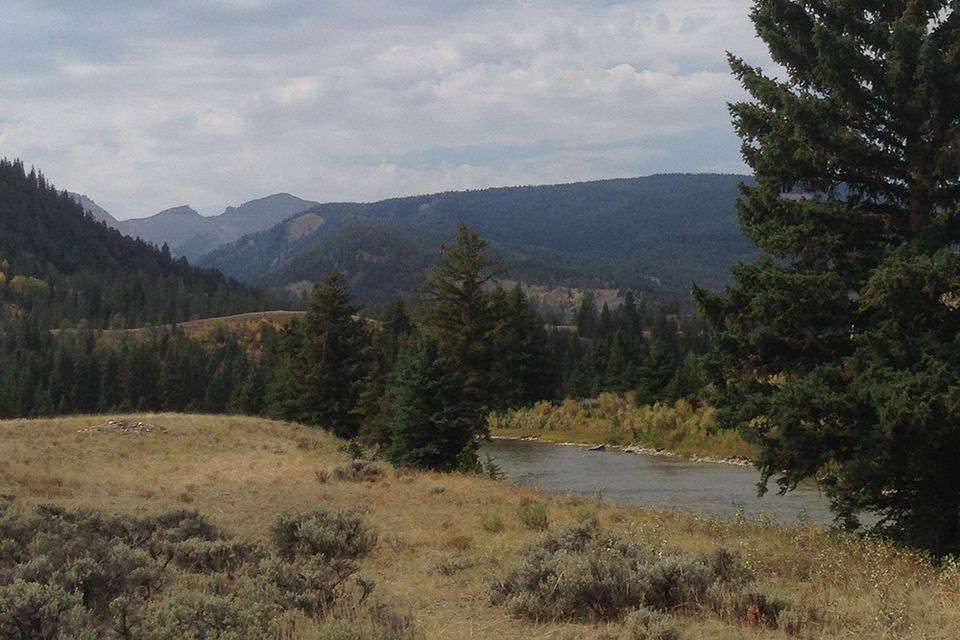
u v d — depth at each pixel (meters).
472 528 14.39
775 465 15.21
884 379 12.77
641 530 13.02
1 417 104.69
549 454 55.41
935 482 13.86
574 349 130.50
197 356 138.50
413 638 7.03
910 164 14.41
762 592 7.93
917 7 14.34
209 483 22.16
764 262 15.54
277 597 7.88
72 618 6.47
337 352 49.28
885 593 7.98
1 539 10.59
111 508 16.92
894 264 12.69
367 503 17.94
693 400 67.75
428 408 29.62
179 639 6.09
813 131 14.50
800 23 15.47
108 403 114.44
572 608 7.95
